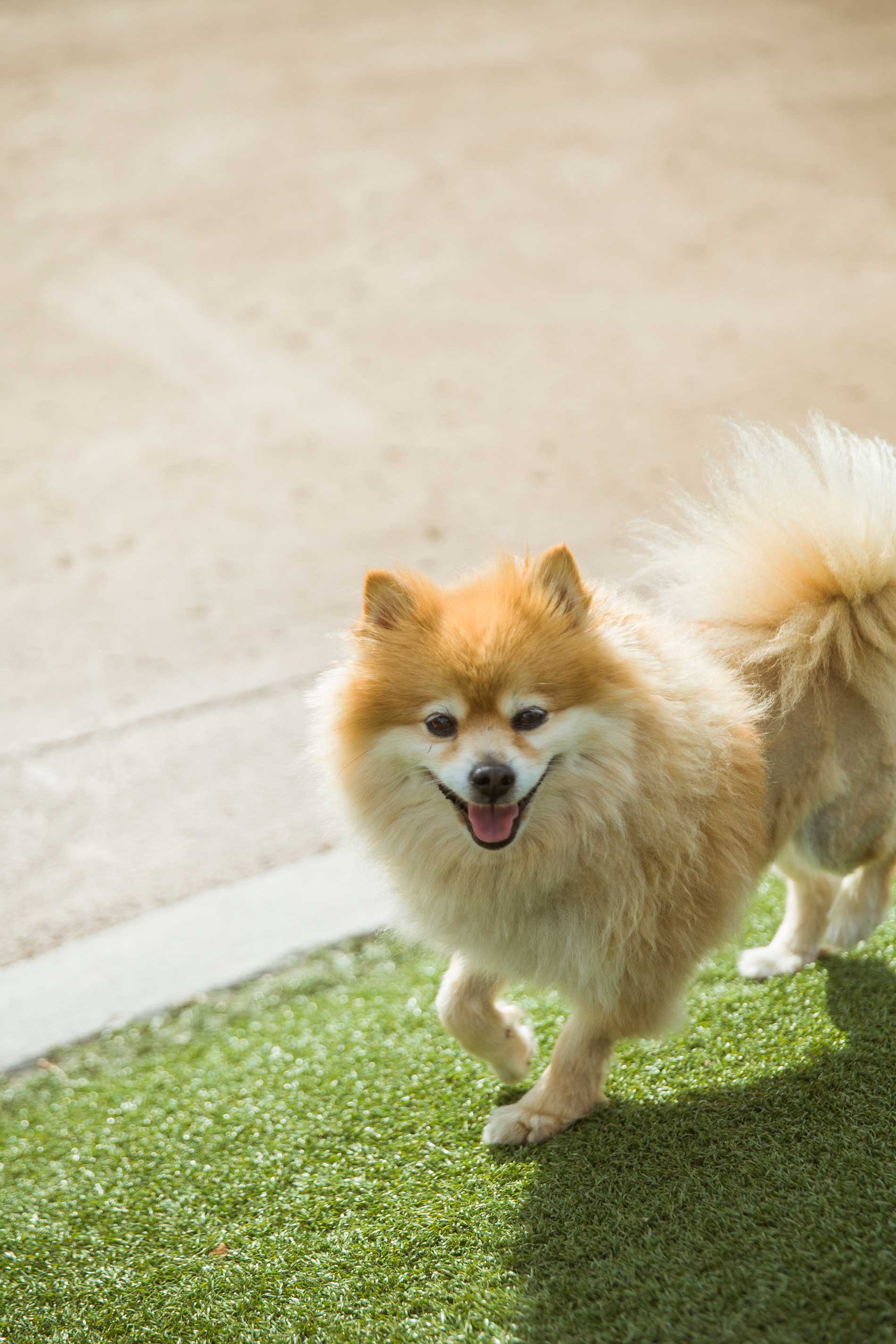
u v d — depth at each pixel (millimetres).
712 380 8023
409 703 2865
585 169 11195
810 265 9438
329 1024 3758
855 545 3152
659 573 3590
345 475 7441
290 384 8492
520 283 9547
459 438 7711
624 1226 2729
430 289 9539
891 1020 3199
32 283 9805
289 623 6070
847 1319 2361
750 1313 2430
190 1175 3219
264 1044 3721
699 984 3576
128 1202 3164
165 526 7062
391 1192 3014
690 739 2863
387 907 3883
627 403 7883
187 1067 3684
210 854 4660
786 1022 3311
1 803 5016
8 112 12953
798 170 10945
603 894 2873
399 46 14367
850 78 12773
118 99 13164
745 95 12484
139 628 6148
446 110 12500
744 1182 2777
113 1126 3471
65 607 6367
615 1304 2531
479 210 10625
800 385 7781
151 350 8930
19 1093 3670
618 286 9398
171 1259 2949
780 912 3967
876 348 8180
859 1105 2924
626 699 2838
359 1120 3295
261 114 12617
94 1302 2859
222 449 7812
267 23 15359
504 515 6812
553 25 14859
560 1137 3059
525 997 3760
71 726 5477
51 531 7074
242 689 5621
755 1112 2990
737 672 3189
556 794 2861
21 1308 2873
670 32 14414
